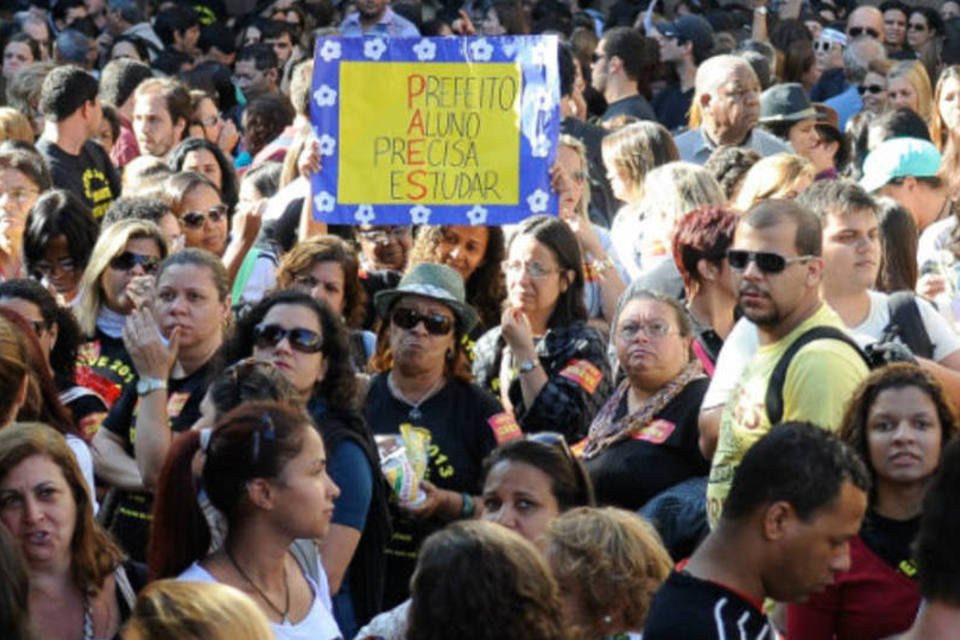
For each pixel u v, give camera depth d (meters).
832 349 9.33
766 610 9.12
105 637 8.88
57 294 13.22
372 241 13.57
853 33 23.27
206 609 6.85
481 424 11.29
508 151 12.88
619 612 8.18
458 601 6.82
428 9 27.34
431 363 11.27
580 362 11.76
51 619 8.75
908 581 8.82
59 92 16.59
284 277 12.31
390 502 10.77
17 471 8.69
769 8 26.12
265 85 22.78
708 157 16.75
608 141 15.09
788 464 7.55
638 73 20.05
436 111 12.90
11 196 14.29
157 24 25.08
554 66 12.84
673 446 10.70
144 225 12.45
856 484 7.62
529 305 12.09
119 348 12.41
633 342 10.77
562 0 27.44
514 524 8.97
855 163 17.72
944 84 15.63
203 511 8.67
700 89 16.97
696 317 11.54
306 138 15.00
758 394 9.42
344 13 27.14
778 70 22.72
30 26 24.03
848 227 11.04
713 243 11.36
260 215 14.52
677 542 10.36
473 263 13.12
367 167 12.95
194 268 11.15
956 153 15.34
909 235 12.30
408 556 10.89
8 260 14.37
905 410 8.91
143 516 11.00
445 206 12.92
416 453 10.78
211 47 24.91
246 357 10.55
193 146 16.66
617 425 10.85
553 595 6.93
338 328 10.37
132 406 11.12
